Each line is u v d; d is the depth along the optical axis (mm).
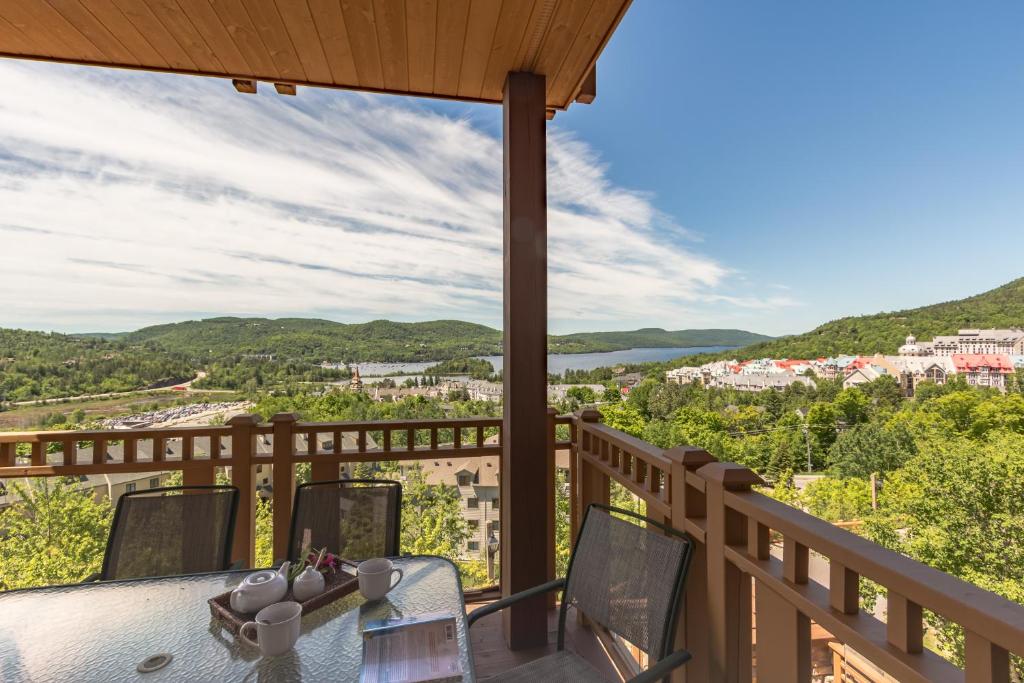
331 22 1681
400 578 1248
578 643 2094
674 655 1107
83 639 1015
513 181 1975
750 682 1271
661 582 1233
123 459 2160
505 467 2088
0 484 2178
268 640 937
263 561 2260
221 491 1718
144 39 1785
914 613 703
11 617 1111
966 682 607
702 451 1469
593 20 1659
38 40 1789
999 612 571
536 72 2002
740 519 1259
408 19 1658
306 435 2297
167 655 950
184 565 1610
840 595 847
